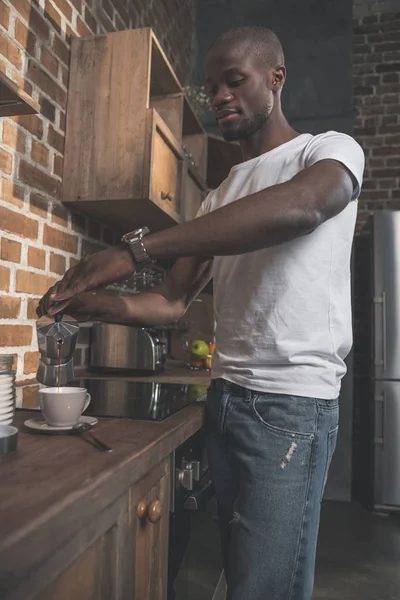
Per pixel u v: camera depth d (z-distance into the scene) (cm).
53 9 176
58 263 183
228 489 110
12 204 154
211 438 112
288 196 81
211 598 130
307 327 97
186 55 354
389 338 313
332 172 87
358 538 268
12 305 154
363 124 375
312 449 95
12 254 154
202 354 253
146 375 205
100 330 208
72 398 92
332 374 99
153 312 128
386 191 368
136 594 83
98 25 213
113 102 185
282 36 365
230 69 107
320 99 359
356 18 383
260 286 100
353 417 360
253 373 99
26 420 104
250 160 112
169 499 101
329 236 100
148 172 181
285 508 93
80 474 66
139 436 89
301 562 95
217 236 82
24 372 161
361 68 379
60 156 185
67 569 60
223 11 372
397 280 316
